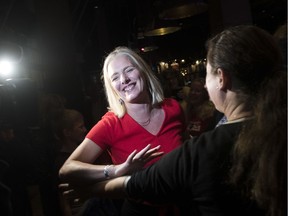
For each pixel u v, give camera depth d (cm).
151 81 162
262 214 87
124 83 154
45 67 453
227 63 93
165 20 532
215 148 93
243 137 87
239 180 86
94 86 527
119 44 1135
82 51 1155
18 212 241
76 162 136
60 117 243
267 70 91
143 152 121
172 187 96
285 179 81
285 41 116
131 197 104
